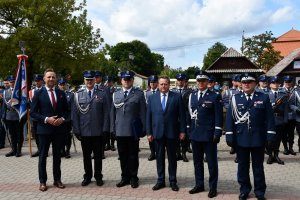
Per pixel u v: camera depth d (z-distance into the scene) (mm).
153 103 6449
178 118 6434
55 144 6543
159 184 6465
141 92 6750
